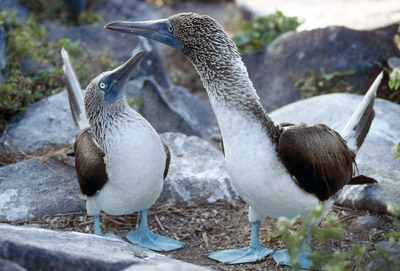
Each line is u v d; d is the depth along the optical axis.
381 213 8.84
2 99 11.74
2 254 5.90
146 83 12.67
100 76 7.99
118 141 7.68
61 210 9.38
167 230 9.14
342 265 6.02
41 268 6.00
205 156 10.89
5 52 12.96
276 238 8.70
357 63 13.66
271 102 14.42
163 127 12.82
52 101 12.16
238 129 7.18
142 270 5.87
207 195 9.87
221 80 7.28
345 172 7.83
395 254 6.45
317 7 18.56
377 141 10.56
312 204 7.55
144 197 7.98
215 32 7.39
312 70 14.17
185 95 14.20
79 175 8.30
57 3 18.69
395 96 13.30
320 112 11.70
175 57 17.67
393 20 14.84
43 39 15.36
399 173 9.59
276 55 14.96
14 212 9.16
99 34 15.90
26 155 10.82
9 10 17.66
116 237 8.59
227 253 8.28
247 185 7.31
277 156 7.16
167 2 24.80
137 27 8.08
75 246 6.71
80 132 8.91
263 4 20.05
